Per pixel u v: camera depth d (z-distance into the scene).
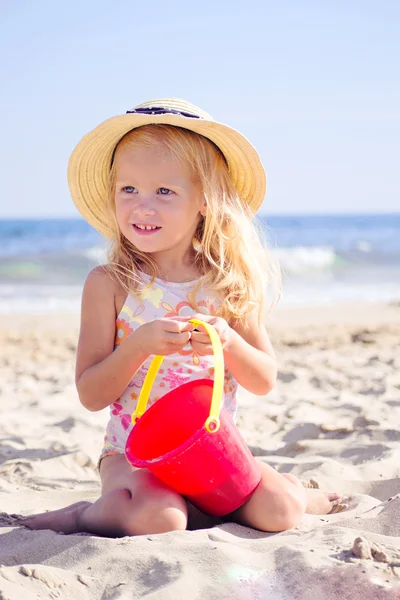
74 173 2.78
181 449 2.06
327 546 2.00
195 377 2.47
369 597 1.72
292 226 52.84
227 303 2.56
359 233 40.91
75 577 1.85
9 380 5.83
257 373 2.48
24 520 2.33
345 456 3.36
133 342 2.25
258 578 1.81
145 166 2.45
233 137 2.60
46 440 3.80
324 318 10.20
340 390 5.00
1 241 31.22
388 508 2.33
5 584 1.76
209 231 2.57
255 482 2.25
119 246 2.62
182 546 1.97
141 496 2.17
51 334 8.91
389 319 9.97
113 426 2.50
